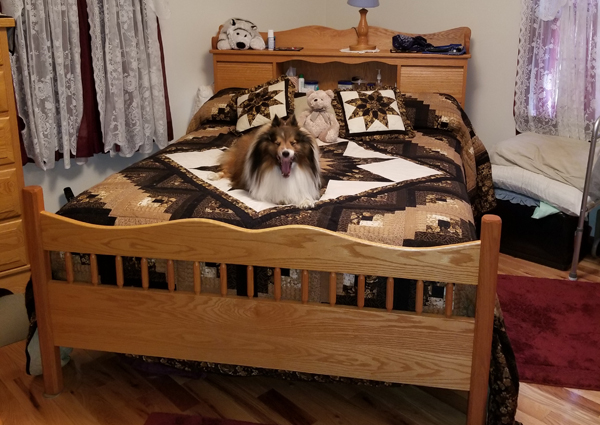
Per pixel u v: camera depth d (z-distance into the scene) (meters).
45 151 3.03
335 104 3.31
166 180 2.34
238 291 1.87
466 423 1.87
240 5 4.05
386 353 1.79
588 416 1.98
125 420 1.95
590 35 3.16
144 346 1.95
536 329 2.48
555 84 3.39
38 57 2.90
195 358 1.93
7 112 2.62
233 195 2.17
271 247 1.74
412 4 4.07
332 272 1.74
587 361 2.26
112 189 2.21
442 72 3.67
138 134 3.42
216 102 3.55
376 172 2.51
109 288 1.90
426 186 2.30
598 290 2.82
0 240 2.72
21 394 2.09
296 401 2.06
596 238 3.21
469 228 1.91
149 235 1.80
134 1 3.26
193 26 3.85
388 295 1.73
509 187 3.24
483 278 1.64
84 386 2.14
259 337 1.85
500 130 3.85
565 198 2.98
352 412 2.00
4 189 2.68
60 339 2.00
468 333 1.71
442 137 3.17
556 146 3.24
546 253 3.13
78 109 3.14
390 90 3.39
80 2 3.06
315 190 2.13
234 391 2.11
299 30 4.02
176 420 1.94
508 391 1.77
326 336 1.81
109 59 3.19
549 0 3.20
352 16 4.36
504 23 3.65
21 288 2.82
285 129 2.10
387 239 1.80
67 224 1.85
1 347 2.38
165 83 3.62
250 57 3.81
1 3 2.76
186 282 1.89
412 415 1.99
